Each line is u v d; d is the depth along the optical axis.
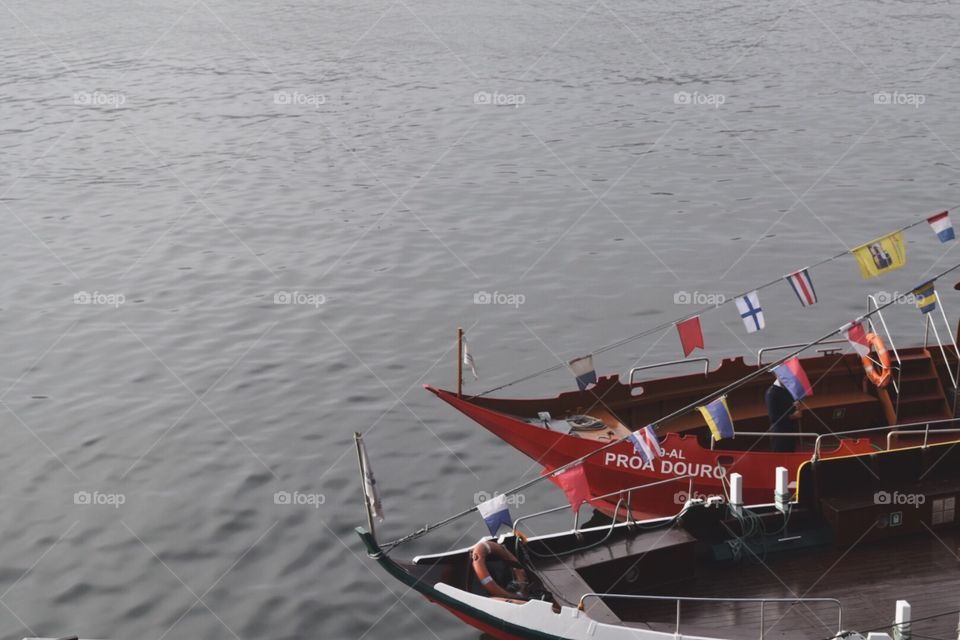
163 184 37.94
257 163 40.28
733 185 35.72
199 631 14.66
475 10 71.00
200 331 25.30
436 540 16.86
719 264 28.86
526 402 18.62
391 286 28.05
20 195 36.91
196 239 32.16
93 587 15.67
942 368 19.34
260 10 73.62
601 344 24.22
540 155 40.12
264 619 14.93
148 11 73.81
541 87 50.62
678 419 19.12
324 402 21.58
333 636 14.57
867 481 15.10
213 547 16.69
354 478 18.70
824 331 24.58
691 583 14.03
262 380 22.61
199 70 56.16
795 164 37.75
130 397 21.89
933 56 53.69
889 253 16.25
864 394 19.27
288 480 18.64
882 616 13.12
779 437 17.20
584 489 14.10
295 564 16.23
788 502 14.71
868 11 66.38
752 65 53.69
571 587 13.39
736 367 19.38
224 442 19.97
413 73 54.31
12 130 45.22
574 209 33.88
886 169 36.75
